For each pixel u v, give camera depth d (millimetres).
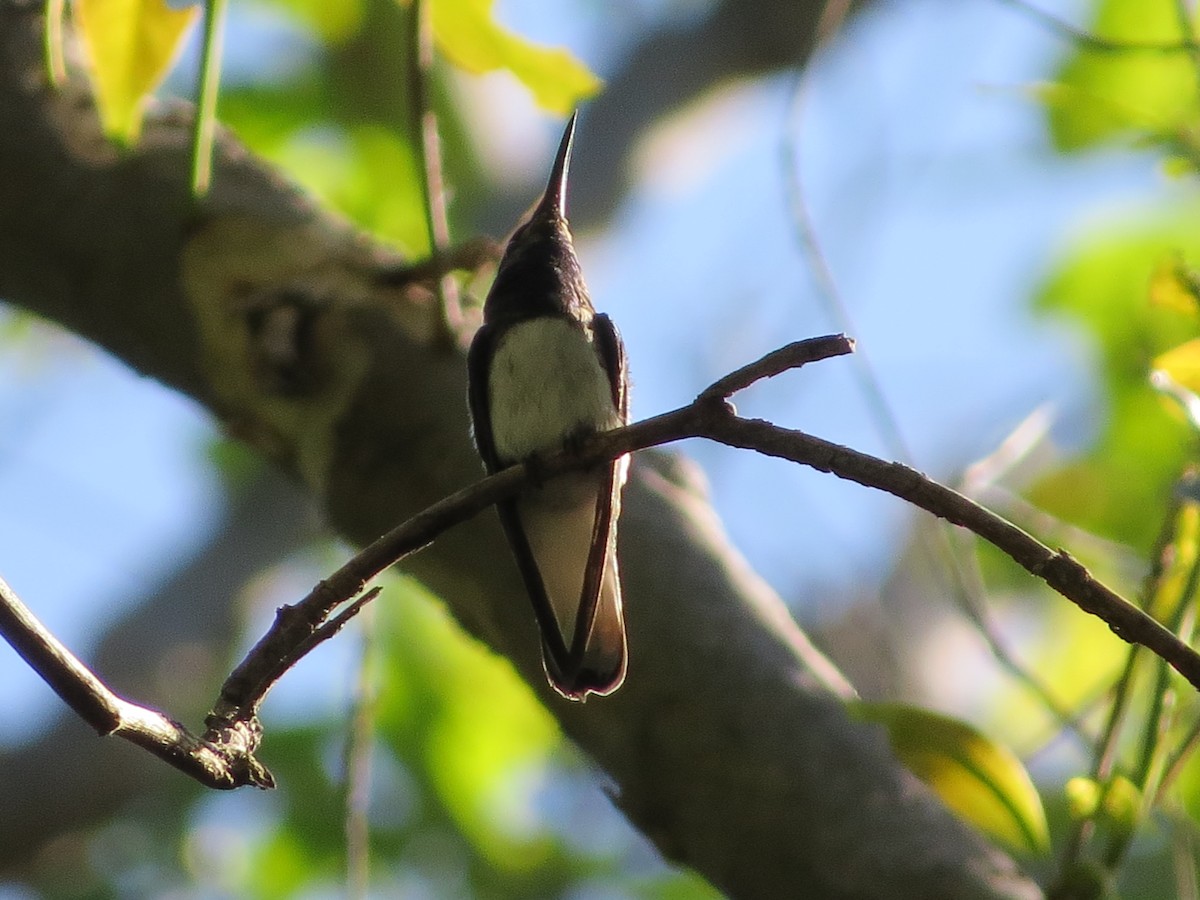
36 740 12398
